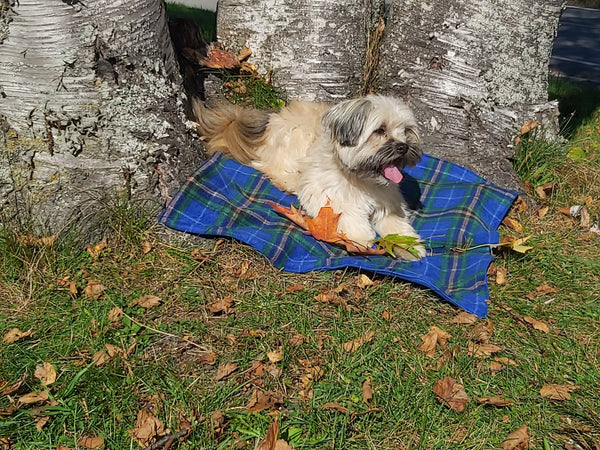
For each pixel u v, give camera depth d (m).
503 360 1.00
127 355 0.94
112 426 0.82
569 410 0.91
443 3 1.52
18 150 1.16
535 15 1.51
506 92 1.55
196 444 0.80
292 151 1.43
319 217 1.22
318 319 1.05
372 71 1.71
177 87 1.31
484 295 1.13
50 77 1.13
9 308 1.03
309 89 1.69
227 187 1.34
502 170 1.55
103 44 1.15
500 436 0.85
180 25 1.62
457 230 1.32
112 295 1.07
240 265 1.17
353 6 1.66
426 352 1.00
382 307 1.08
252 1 1.66
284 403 0.88
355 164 1.24
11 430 0.80
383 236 1.33
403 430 0.85
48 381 0.88
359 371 0.94
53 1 1.09
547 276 1.25
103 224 1.18
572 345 1.05
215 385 0.90
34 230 1.17
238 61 1.68
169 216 1.23
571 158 1.72
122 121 1.19
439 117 1.57
